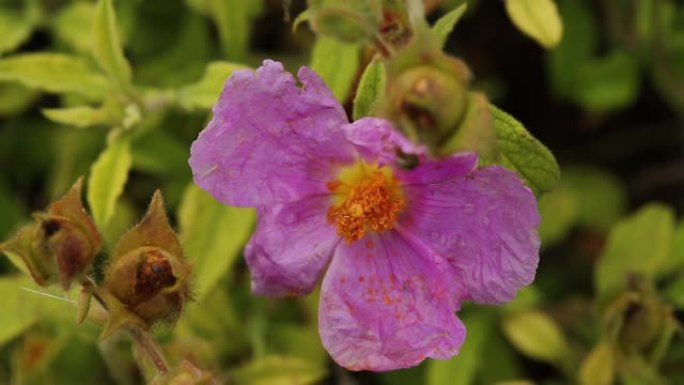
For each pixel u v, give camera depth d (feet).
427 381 1.43
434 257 1.21
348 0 1.16
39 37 1.52
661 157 1.57
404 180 1.22
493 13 1.54
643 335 1.34
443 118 1.10
